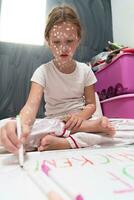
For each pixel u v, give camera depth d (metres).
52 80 1.01
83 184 0.28
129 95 1.20
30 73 1.43
